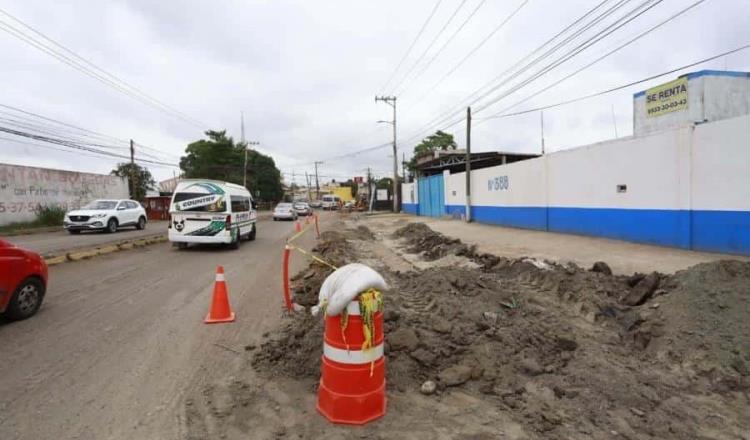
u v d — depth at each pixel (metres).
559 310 6.49
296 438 3.27
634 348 5.11
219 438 3.27
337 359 3.49
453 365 4.44
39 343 5.30
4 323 6.11
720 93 13.04
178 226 14.36
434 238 15.74
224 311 6.30
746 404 3.84
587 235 15.27
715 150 10.48
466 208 25.84
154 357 4.88
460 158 35.56
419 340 4.82
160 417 3.58
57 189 27.66
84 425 3.45
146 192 56.44
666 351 4.79
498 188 22.23
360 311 3.46
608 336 5.42
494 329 5.30
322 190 127.50
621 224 13.58
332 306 3.41
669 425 3.49
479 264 10.44
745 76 13.20
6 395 3.95
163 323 6.16
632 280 7.27
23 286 6.27
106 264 11.60
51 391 4.03
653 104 14.59
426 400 3.87
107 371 4.49
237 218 15.50
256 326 6.05
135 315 6.56
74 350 5.08
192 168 57.31
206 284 8.92
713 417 3.64
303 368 4.45
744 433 3.41
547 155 17.59
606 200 14.24
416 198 40.66
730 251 10.21
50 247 15.05
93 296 7.79
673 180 11.65
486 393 4.01
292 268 11.17
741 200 9.92
